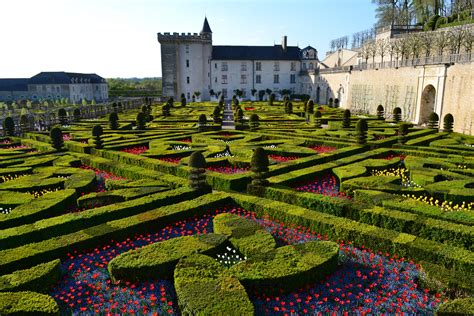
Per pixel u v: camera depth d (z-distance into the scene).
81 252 8.73
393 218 9.71
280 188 12.73
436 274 7.20
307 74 79.31
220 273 7.18
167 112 40.25
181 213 10.63
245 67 84.44
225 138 23.42
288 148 19.11
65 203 11.53
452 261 7.68
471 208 11.33
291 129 27.17
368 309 6.68
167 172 15.48
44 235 9.30
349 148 19.27
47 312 6.14
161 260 7.70
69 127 30.47
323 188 13.82
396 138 22.41
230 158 17.00
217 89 84.75
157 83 143.00
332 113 41.69
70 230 9.74
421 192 12.09
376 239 8.75
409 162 15.88
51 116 41.84
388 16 73.81
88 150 20.08
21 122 28.84
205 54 82.75
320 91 72.25
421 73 36.16
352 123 31.94
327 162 16.66
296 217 10.27
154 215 10.23
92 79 115.56
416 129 27.41
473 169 14.79
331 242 8.48
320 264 7.54
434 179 13.77
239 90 84.06
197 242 8.61
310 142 21.88
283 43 86.25
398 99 40.97
